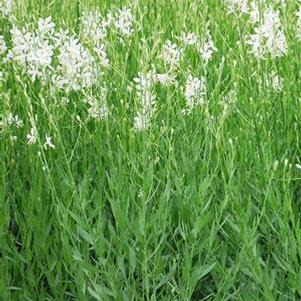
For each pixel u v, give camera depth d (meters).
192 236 1.92
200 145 2.18
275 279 1.93
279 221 1.87
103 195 2.13
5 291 1.98
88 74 2.21
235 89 2.21
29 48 2.21
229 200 2.05
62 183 2.02
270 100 2.22
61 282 1.98
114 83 2.33
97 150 2.14
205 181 1.94
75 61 2.19
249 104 2.21
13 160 2.14
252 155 2.07
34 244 2.00
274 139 2.15
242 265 1.91
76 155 2.21
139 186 1.98
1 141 2.18
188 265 1.89
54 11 2.76
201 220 1.90
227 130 2.17
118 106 2.28
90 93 2.21
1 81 2.29
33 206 2.03
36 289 2.00
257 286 1.90
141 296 1.99
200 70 2.46
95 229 1.94
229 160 1.95
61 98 2.29
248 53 2.36
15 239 2.08
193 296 2.03
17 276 2.04
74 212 1.98
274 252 1.95
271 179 1.92
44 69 2.19
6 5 2.54
